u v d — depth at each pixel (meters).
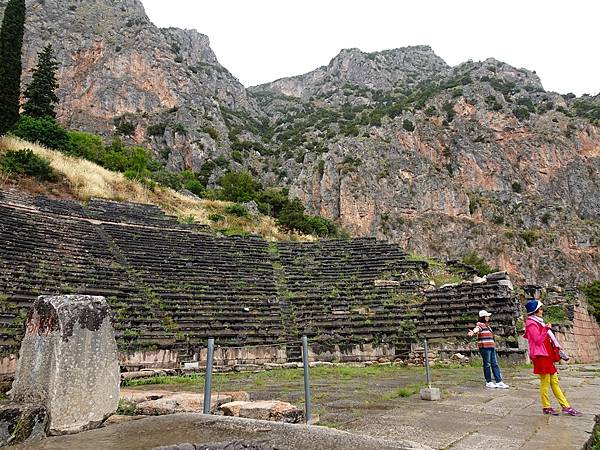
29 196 27.41
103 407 4.91
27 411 4.20
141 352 15.20
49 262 18.61
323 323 19.73
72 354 4.72
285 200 54.81
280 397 8.91
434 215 89.50
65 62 94.25
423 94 121.69
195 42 147.75
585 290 41.12
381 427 6.00
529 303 7.50
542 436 5.40
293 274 25.17
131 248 23.66
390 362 17.27
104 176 37.16
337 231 52.62
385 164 93.12
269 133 127.12
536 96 121.38
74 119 86.81
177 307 18.36
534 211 94.56
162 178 49.19
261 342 17.73
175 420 4.52
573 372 15.21
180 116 95.19
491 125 110.31
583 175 102.12
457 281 24.52
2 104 33.56
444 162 102.88
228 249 27.53
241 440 3.75
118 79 96.50
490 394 9.40
